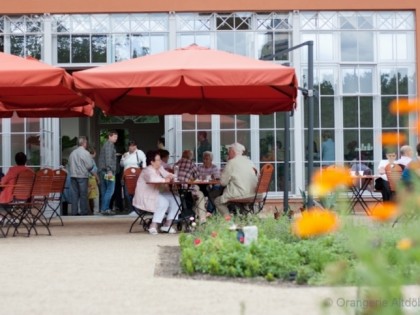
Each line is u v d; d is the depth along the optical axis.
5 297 6.34
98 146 20.08
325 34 16.44
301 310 5.61
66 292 6.55
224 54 12.04
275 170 16.42
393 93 16.48
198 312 5.58
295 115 16.41
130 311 5.66
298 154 16.41
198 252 7.86
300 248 7.85
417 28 16.38
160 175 12.17
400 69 16.48
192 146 16.38
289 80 11.03
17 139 16.27
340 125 16.45
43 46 16.08
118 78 11.09
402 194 3.47
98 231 12.61
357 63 16.47
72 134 18.00
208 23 16.28
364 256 3.02
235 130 16.41
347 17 16.47
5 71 10.99
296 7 16.28
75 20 16.16
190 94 13.67
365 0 16.36
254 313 5.54
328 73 16.45
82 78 11.10
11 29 16.11
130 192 12.98
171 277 7.37
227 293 6.43
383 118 16.48
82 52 16.16
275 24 16.38
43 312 5.67
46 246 10.23
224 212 12.17
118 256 9.01
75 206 16.19
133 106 14.09
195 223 10.68
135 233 12.17
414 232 3.49
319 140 16.47
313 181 3.23
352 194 15.05
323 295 6.21
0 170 16.22
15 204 11.59
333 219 3.00
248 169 12.14
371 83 16.47
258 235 8.70
